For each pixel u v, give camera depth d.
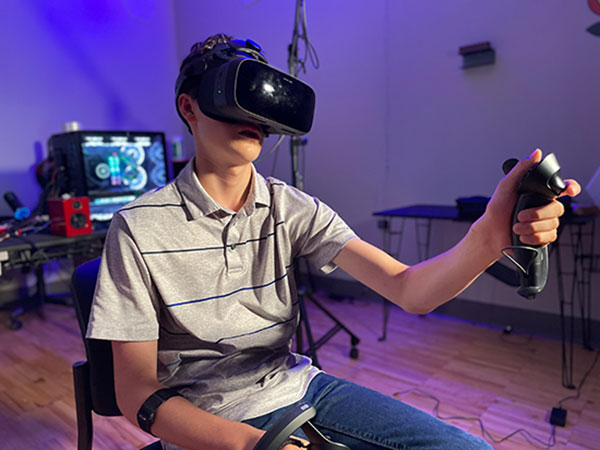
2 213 3.07
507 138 2.41
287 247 0.81
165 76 3.97
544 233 0.53
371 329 2.61
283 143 3.42
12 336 2.63
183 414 0.57
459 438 0.65
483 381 1.97
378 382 1.99
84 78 3.43
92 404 0.79
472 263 0.63
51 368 2.21
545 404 1.77
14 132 3.10
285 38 3.27
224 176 0.72
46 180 2.97
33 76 3.17
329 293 3.28
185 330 0.72
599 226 2.20
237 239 0.75
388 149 2.87
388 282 0.76
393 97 2.80
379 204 2.97
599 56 2.09
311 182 3.30
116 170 2.78
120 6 3.61
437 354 2.25
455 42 2.51
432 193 2.72
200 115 0.67
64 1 3.28
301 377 0.78
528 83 2.31
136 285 0.67
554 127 2.26
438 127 2.64
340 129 3.08
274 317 0.78
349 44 2.95
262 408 0.70
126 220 0.68
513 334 2.47
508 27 2.33
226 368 0.74
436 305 0.71
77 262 3.08
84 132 2.64
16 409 1.85
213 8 3.70
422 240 2.80
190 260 0.70
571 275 2.31
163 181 3.04
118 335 0.65
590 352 2.21
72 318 2.92
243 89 0.60
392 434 0.67
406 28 2.68
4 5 3.01
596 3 2.07
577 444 1.53
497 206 0.58
